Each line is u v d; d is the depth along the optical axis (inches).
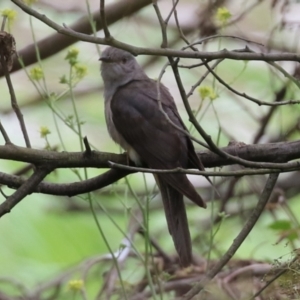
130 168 265.6
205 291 357.1
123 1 437.1
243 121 579.5
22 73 614.9
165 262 427.5
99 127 586.6
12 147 289.4
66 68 575.2
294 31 494.0
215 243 428.1
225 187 538.0
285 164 268.1
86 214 544.7
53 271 531.2
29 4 342.6
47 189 306.5
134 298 401.7
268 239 516.7
